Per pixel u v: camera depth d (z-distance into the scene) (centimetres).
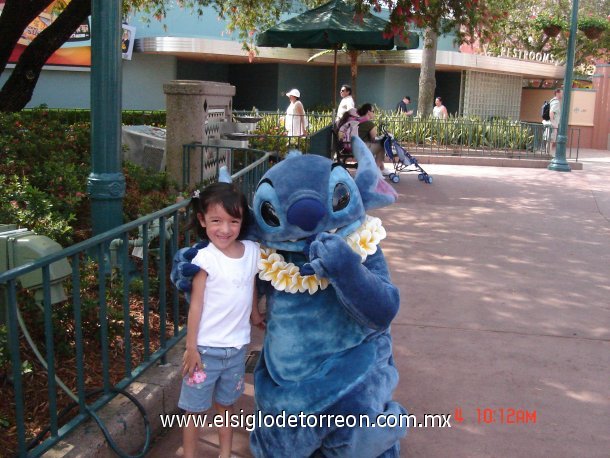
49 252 325
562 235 842
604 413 386
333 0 1205
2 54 925
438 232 836
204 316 297
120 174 473
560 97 1958
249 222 300
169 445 344
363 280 265
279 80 2520
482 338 495
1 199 480
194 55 2219
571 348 479
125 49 2052
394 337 493
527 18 2653
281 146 1101
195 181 789
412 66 2522
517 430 364
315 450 293
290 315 288
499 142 1734
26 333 328
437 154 1677
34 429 316
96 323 402
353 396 276
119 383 338
